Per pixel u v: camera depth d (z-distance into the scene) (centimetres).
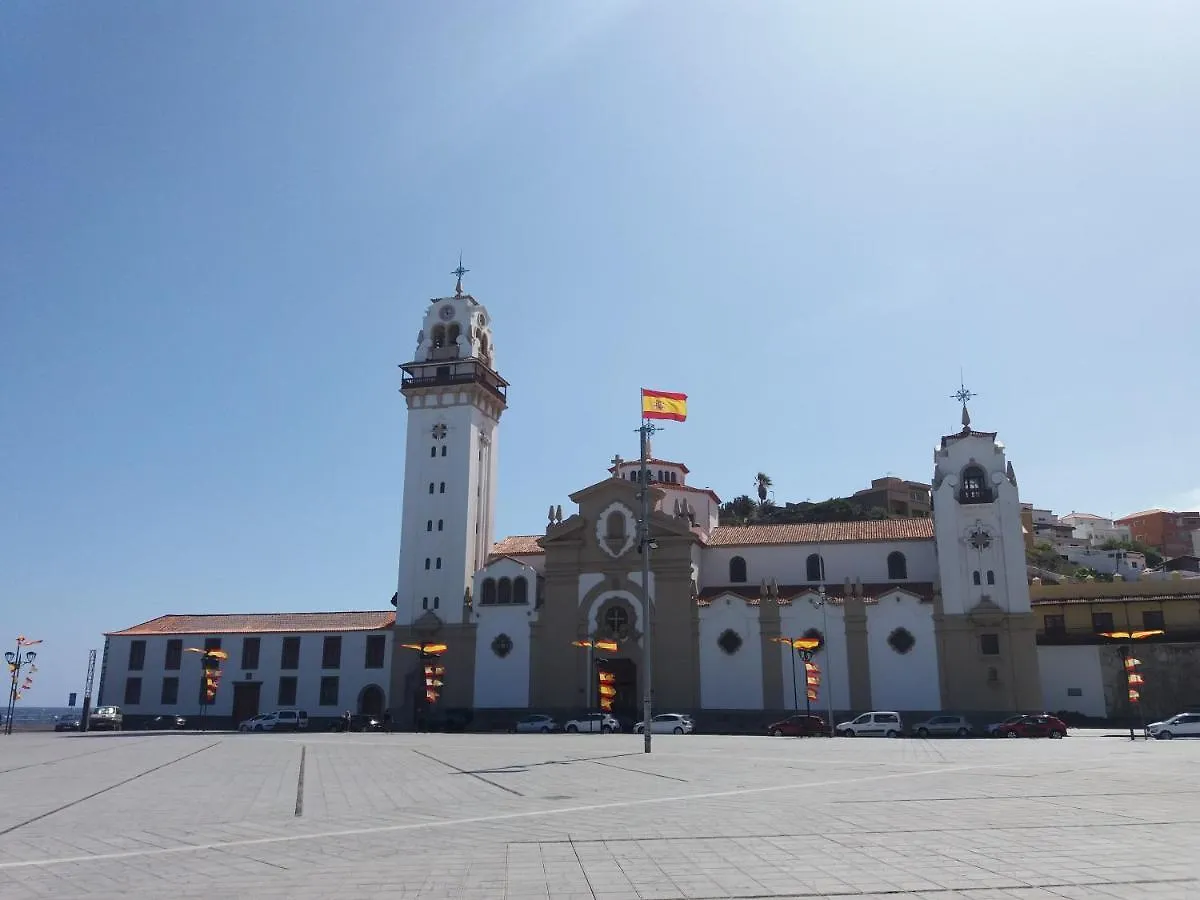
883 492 16200
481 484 9125
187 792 2459
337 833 1675
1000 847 1409
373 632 9056
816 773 2881
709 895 1111
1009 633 7319
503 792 2388
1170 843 1423
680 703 7719
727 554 8675
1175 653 7344
